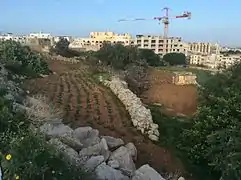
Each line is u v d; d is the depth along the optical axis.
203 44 136.88
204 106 15.95
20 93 15.84
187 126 18.69
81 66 49.88
